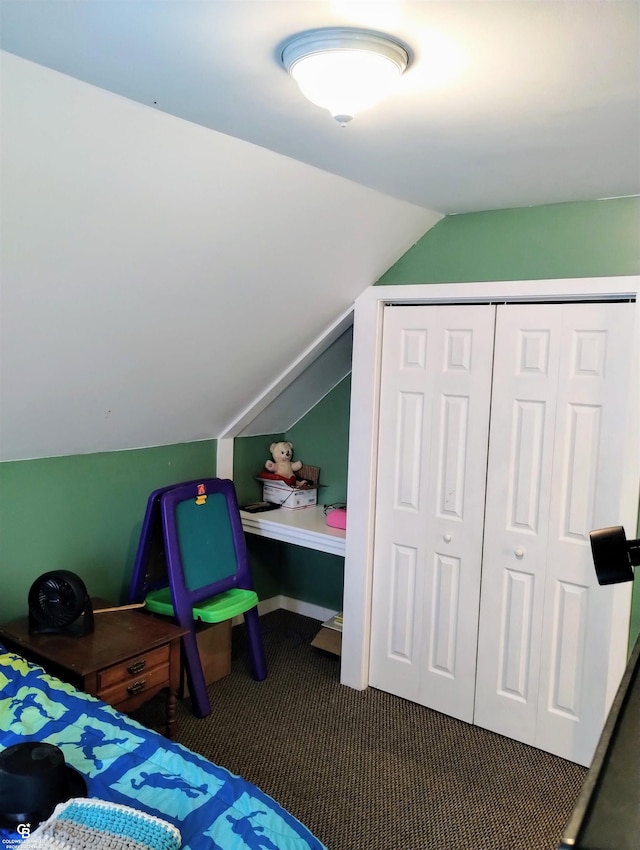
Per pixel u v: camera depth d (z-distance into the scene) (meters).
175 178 1.84
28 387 2.29
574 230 2.52
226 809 1.57
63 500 2.84
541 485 2.65
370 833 2.20
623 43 1.26
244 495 3.85
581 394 2.53
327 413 3.89
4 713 1.91
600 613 2.54
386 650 3.12
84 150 1.62
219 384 3.04
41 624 2.50
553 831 2.23
